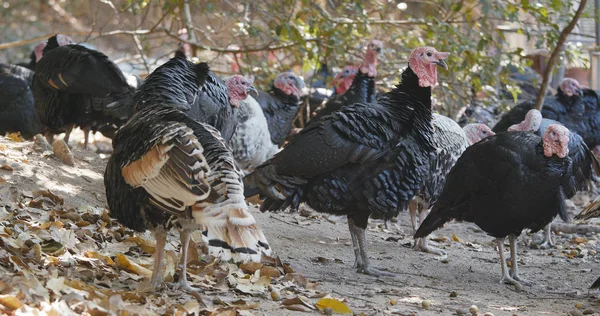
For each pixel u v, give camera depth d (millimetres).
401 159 8633
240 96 10508
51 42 13445
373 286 8242
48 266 6809
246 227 5758
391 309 7156
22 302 5488
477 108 16078
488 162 8914
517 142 8828
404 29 15617
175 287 6820
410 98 8805
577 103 14547
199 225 6121
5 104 13523
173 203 5922
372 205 8648
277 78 13742
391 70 15859
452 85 15320
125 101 11625
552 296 8445
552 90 17656
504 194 8805
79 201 9406
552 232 12461
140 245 8094
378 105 8781
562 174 8781
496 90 16875
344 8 15172
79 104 11844
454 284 8797
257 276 7449
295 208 8734
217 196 5781
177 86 7391
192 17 18203
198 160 5887
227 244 5691
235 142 12242
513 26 18219
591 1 17625
